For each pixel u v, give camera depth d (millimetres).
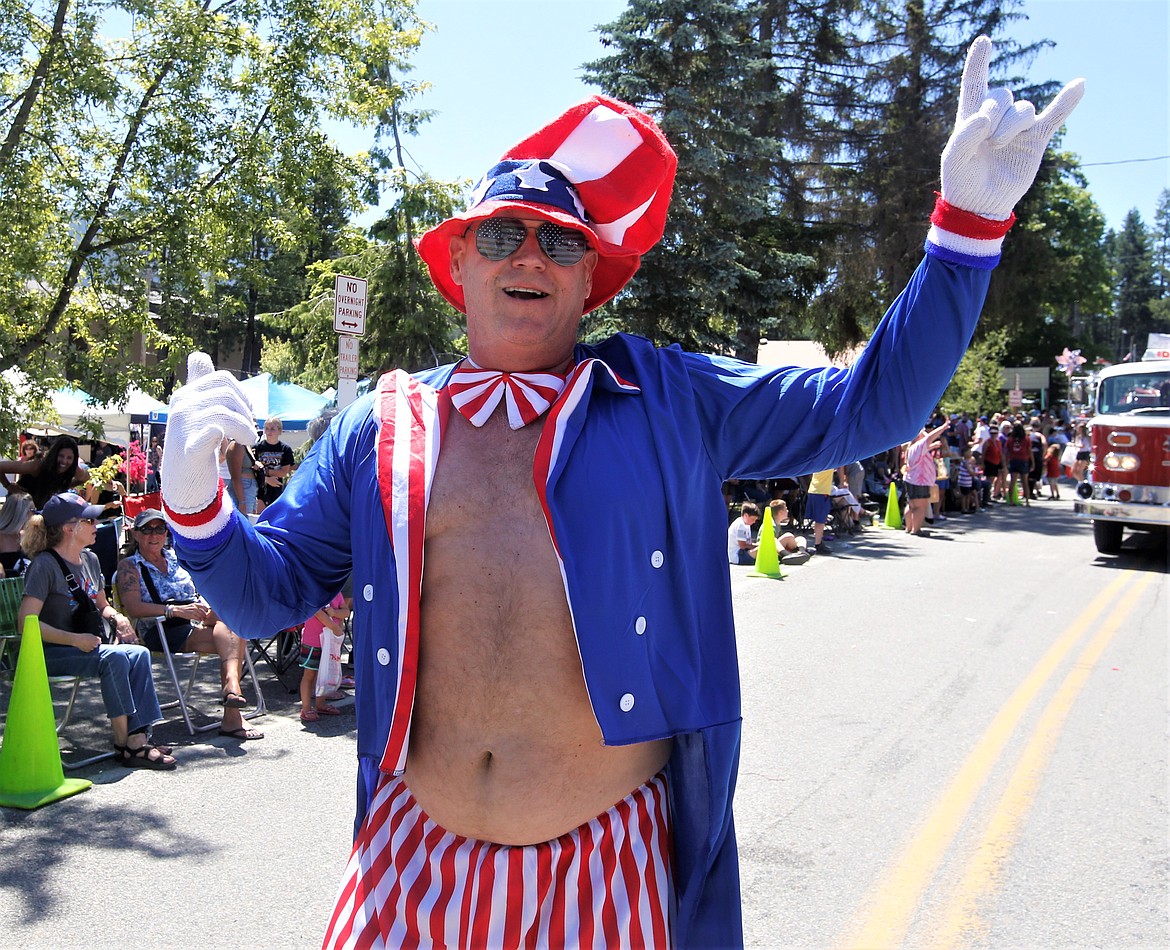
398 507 1820
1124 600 10414
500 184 1889
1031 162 1688
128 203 9219
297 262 34062
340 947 1872
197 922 3639
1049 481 25031
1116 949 3479
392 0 10336
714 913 1927
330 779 5133
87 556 5789
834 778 5047
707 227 15914
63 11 8656
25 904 3754
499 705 1783
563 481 1775
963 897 3842
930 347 1762
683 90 15359
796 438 1899
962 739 5680
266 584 1948
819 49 25562
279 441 11047
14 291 9016
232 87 9469
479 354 1948
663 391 1892
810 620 9109
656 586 1812
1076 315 79125
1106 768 5227
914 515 16422
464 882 1817
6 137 8836
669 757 1975
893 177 25438
